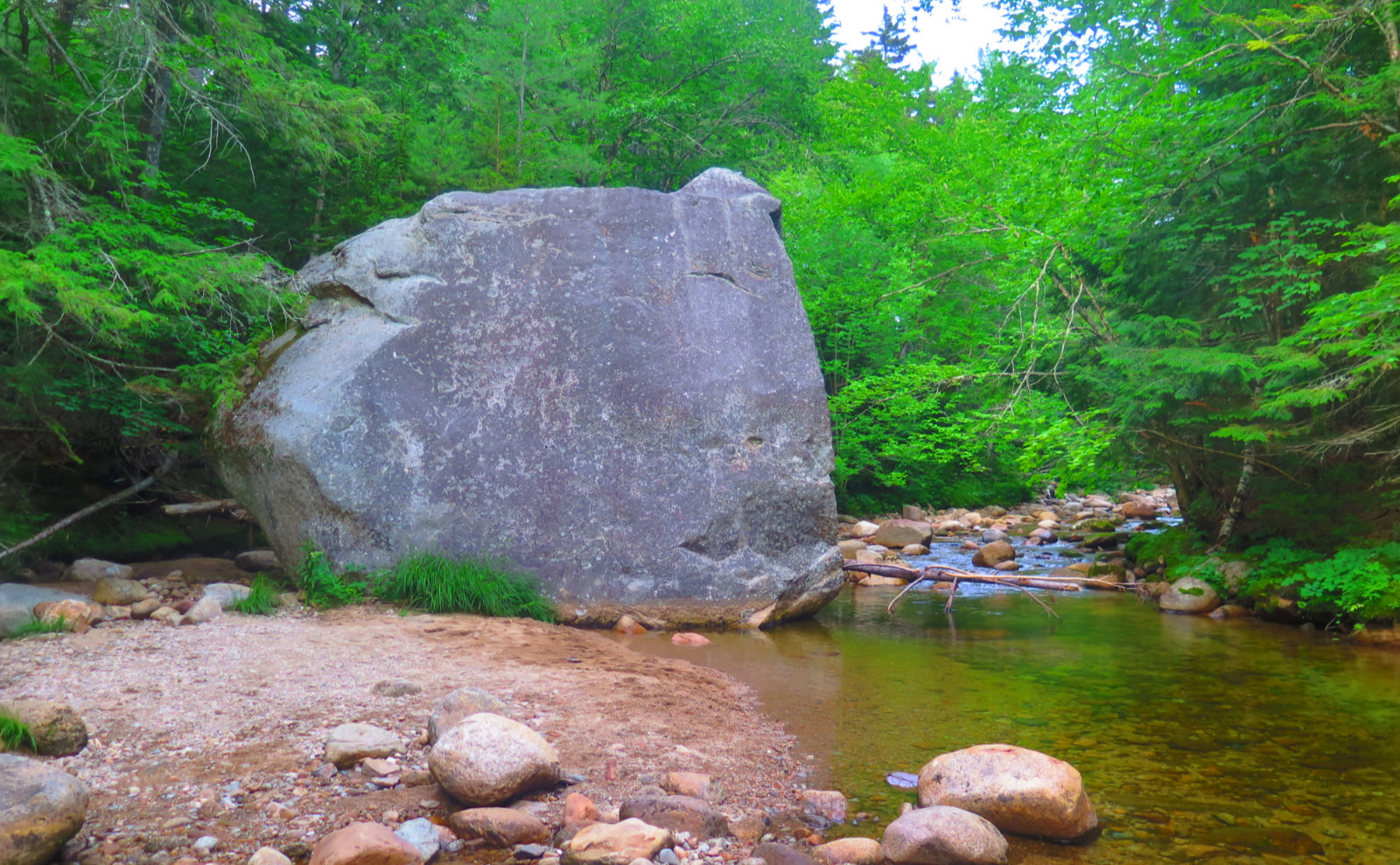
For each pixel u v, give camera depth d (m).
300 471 7.50
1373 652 7.66
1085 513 21.92
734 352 8.66
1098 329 11.02
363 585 7.48
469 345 8.09
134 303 7.66
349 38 16.67
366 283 8.24
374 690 5.14
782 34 23.06
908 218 18.59
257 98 9.55
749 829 3.72
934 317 22.19
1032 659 7.27
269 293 8.31
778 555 8.59
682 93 20.12
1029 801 3.80
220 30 9.35
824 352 20.61
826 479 8.83
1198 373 8.75
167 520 10.36
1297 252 8.65
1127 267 10.93
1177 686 6.44
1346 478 9.66
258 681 5.19
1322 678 6.71
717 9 20.50
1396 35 8.58
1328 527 9.54
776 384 8.73
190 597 7.46
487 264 8.34
